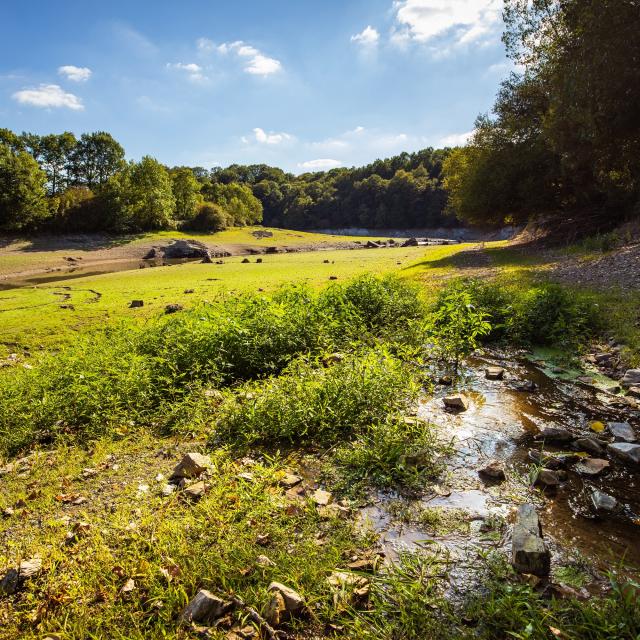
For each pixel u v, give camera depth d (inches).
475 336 378.9
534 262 846.5
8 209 2380.7
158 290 862.5
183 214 3405.5
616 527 147.9
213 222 3496.6
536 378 295.6
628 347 312.5
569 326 362.6
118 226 2851.9
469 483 177.9
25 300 794.8
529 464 189.8
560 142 933.2
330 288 506.6
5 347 473.7
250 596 121.4
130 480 190.7
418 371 311.7
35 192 2482.8
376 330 418.6
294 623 115.3
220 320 362.0
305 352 339.0
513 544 134.9
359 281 513.0
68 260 2140.7
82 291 892.6
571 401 253.4
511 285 573.0
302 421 221.6
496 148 1334.9
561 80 845.8
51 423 255.9
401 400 254.5
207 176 6815.9
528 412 242.4
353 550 141.5
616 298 433.1
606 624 106.7
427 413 246.8
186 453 207.3
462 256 1212.5
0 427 257.6
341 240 3243.1
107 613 119.6
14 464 217.0
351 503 166.7
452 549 140.9
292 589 123.1
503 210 1423.5
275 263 1513.3
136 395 272.8
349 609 117.7
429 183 5032.0
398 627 113.3
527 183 1256.8
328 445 214.7
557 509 158.7
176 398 274.4
